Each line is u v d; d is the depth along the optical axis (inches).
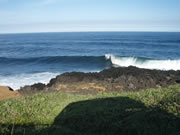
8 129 213.3
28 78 784.3
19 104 325.4
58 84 564.1
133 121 225.5
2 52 1807.3
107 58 1231.5
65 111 301.1
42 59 1282.0
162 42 2586.1
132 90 509.7
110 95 417.1
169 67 1022.4
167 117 219.8
